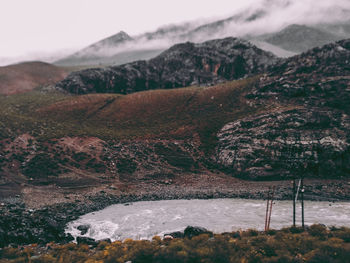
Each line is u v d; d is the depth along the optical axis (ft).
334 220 154.40
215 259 80.12
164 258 82.38
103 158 310.24
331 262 76.59
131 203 215.51
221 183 271.49
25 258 91.40
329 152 283.18
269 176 275.39
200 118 413.80
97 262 85.56
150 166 305.73
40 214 169.68
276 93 405.18
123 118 442.50
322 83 367.25
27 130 342.85
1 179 235.81
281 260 78.33
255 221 155.43
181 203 212.23
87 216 177.58
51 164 276.21
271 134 311.47
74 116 440.86
